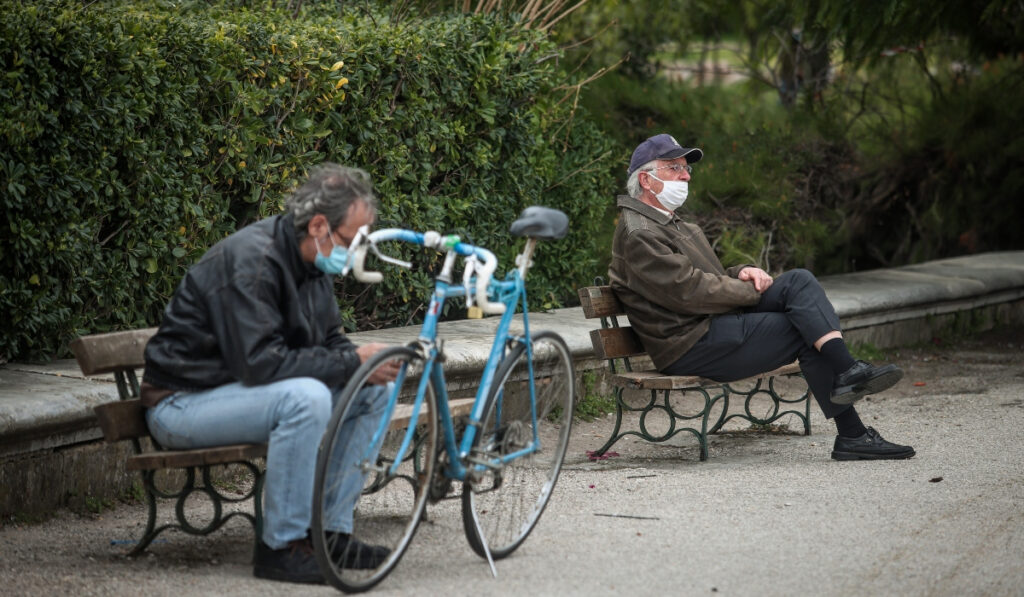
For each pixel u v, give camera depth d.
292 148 15.40
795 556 10.13
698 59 30.61
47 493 11.04
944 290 23.22
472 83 17.78
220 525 9.72
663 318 14.09
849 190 28.66
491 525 10.85
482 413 9.88
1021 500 12.03
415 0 20.45
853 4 22.08
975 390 19.19
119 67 13.16
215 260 9.45
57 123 12.63
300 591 9.11
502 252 18.94
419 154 17.23
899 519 11.32
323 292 9.99
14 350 12.83
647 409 14.34
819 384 13.86
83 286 13.61
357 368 9.41
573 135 20.50
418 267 18.02
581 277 20.33
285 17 17.27
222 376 9.40
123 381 9.84
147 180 13.65
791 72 29.45
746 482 12.91
